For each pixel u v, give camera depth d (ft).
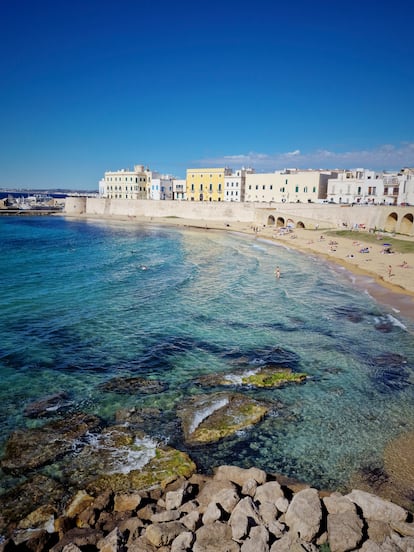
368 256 171.94
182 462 42.37
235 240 258.98
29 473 40.70
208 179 431.84
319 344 76.59
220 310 97.96
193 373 64.69
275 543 29.09
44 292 112.68
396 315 94.02
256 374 63.72
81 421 50.55
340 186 335.26
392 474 40.91
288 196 377.50
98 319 89.76
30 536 32.65
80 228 347.15
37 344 74.95
